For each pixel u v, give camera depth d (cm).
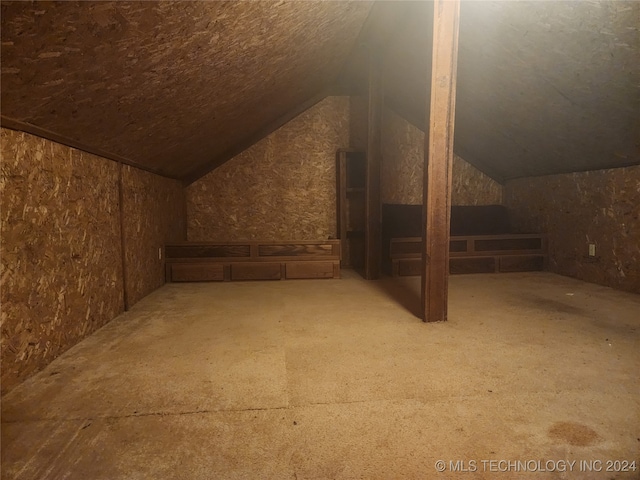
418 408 168
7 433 150
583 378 195
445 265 289
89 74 176
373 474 128
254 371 206
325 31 328
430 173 280
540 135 424
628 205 385
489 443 143
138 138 297
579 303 343
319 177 564
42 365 210
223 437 148
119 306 317
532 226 529
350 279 472
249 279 462
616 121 336
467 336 259
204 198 546
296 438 147
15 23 126
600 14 247
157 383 193
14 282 188
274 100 439
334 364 215
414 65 442
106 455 137
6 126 180
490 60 349
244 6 200
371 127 452
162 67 210
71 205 242
